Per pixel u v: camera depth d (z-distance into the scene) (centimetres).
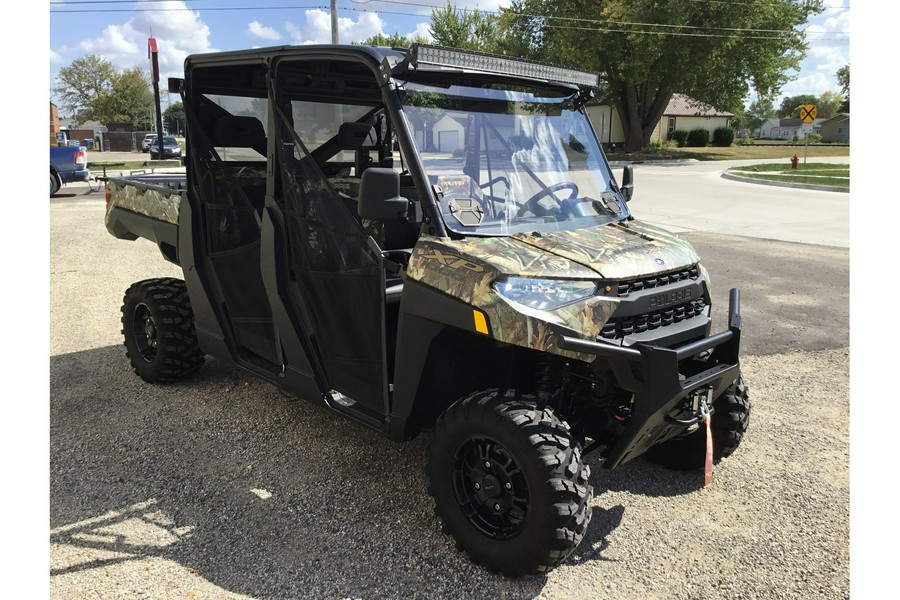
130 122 6738
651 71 3731
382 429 335
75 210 1427
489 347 317
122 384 507
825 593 288
